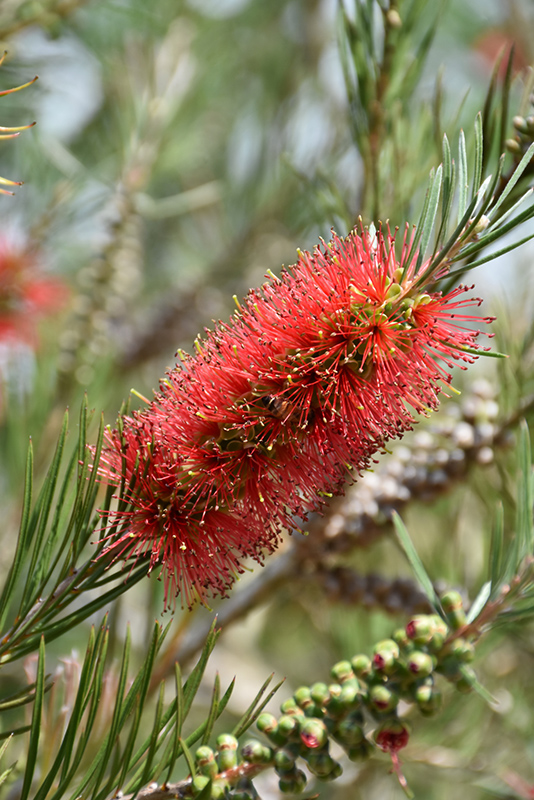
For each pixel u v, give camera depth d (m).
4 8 0.63
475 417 0.57
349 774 0.63
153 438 0.48
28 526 0.47
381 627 0.62
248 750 0.46
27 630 0.47
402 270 0.47
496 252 0.45
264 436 0.47
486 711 0.62
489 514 0.58
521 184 0.50
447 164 0.46
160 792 0.46
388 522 0.57
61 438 0.47
